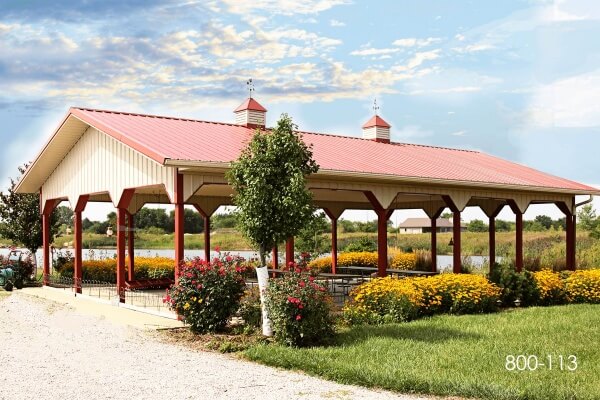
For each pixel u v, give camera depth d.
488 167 19.25
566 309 13.52
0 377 7.34
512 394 6.12
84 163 15.66
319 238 23.69
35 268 20.03
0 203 22.50
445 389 6.41
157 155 10.86
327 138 17.73
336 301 14.84
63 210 41.47
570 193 18.95
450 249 37.00
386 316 11.28
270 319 9.47
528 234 41.69
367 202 21.86
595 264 22.86
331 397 6.34
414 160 17.05
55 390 6.70
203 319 10.12
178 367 7.82
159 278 19.00
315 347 8.85
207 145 12.72
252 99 16.94
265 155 9.87
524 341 9.27
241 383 6.94
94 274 19.45
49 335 10.48
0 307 14.41
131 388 6.75
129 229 17.94
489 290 13.06
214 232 40.44
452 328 10.45
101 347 9.28
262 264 10.13
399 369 7.24
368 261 23.52
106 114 14.82
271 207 9.84
